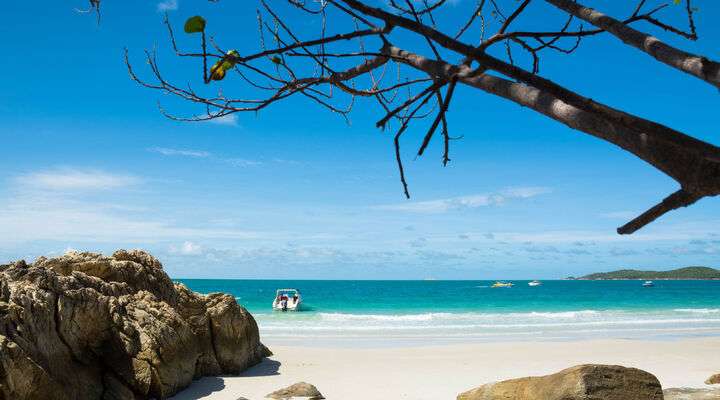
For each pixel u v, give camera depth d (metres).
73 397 9.98
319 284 187.50
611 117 1.26
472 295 97.38
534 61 1.91
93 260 13.33
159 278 14.38
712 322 36.00
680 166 1.19
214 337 14.71
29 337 9.38
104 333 11.42
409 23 1.48
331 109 2.03
